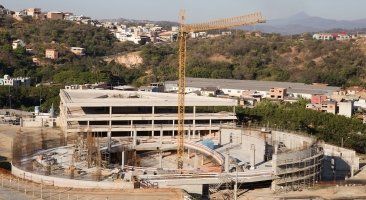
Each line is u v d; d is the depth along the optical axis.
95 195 167.25
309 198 192.00
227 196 193.62
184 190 180.12
